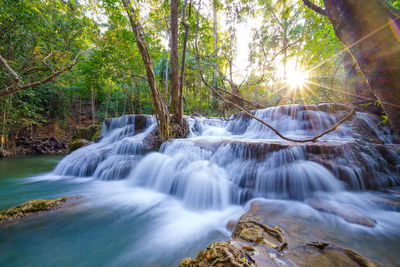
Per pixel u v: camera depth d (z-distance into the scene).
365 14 0.83
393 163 4.29
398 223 2.49
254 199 3.81
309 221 2.48
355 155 4.25
